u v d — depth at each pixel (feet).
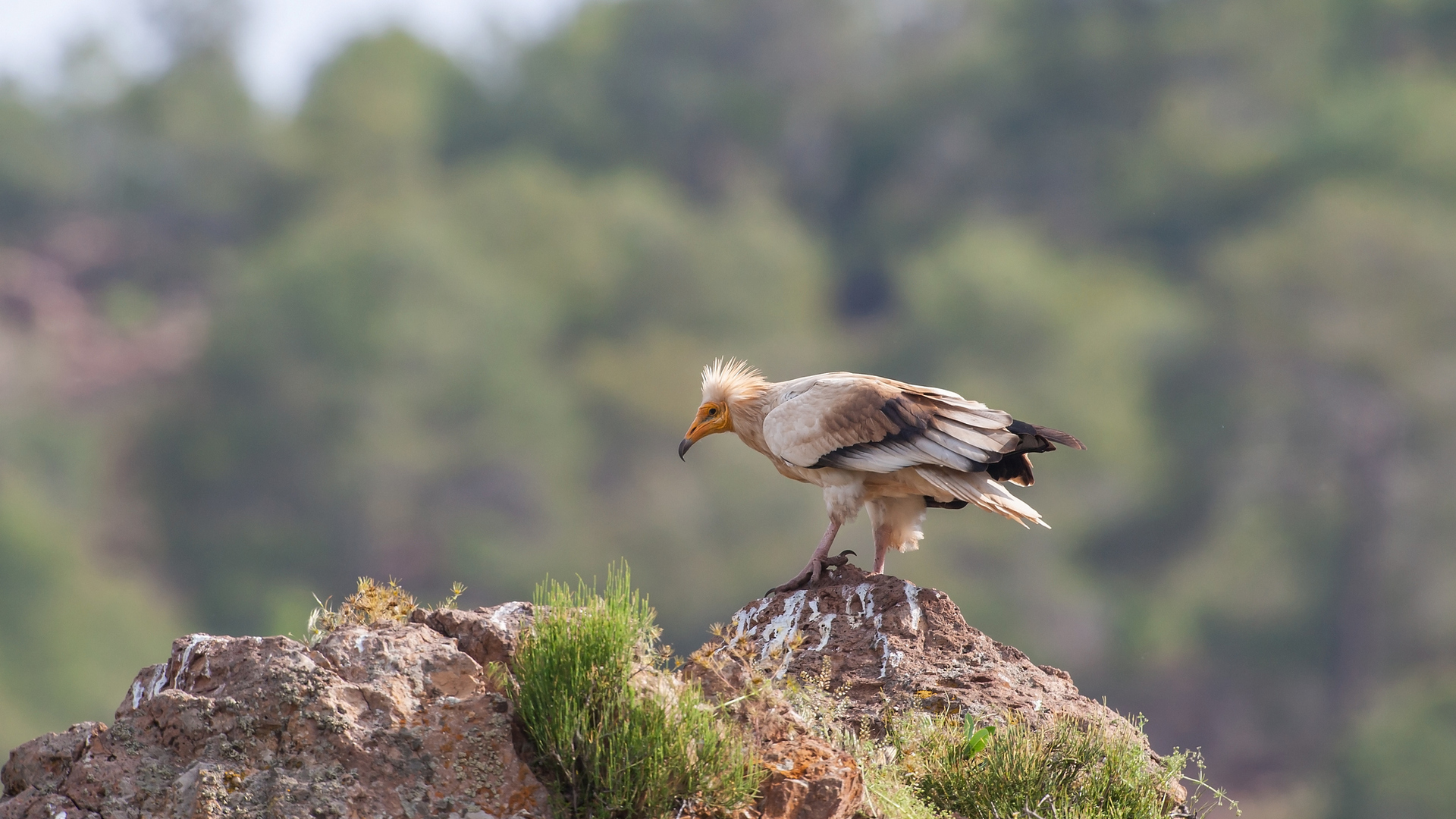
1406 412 152.25
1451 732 120.67
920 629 26.35
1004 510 28.17
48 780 18.88
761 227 222.89
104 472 179.42
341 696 18.70
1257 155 212.64
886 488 29.14
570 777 18.80
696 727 19.22
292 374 170.60
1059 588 149.48
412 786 18.34
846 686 25.22
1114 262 213.25
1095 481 161.89
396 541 164.86
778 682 24.43
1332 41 226.99
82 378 215.51
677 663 21.44
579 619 19.70
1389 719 126.21
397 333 169.78
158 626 153.48
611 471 177.06
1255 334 164.14
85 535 165.78
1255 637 145.59
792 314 211.41
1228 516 157.17
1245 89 229.66
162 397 183.62
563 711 18.86
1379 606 145.89
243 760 18.20
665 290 204.54
